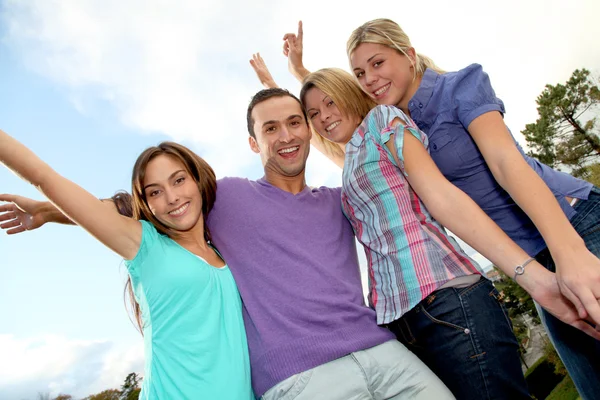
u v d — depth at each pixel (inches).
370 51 78.0
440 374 66.1
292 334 67.6
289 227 79.0
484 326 62.4
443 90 71.4
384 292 72.4
